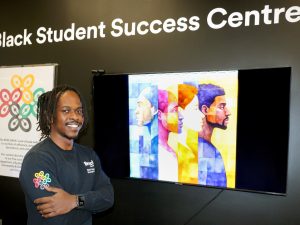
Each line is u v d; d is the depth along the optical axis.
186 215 2.66
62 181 1.77
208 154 2.45
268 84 2.26
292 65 2.32
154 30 2.76
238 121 2.35
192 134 2.49
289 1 2.33
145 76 2.63
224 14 2.52
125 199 2.87
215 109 2.41
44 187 1.67
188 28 2.64
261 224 2.43
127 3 2.86
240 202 2.49
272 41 2.38
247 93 2.32
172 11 2.70
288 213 2.35
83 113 2.01
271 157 2.27
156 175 2.63
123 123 2.72
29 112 3.22
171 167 2.57
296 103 2.31
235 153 2.37
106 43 2.94
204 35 2.58
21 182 1.72
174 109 2.54
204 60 2.58
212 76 2.41
